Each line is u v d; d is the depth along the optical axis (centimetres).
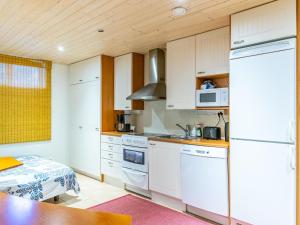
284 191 213
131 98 378
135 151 366
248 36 239
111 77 451
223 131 325
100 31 307
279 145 217
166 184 321
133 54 420
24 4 231
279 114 216
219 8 240
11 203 122
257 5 232
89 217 106
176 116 386
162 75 392
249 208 237
